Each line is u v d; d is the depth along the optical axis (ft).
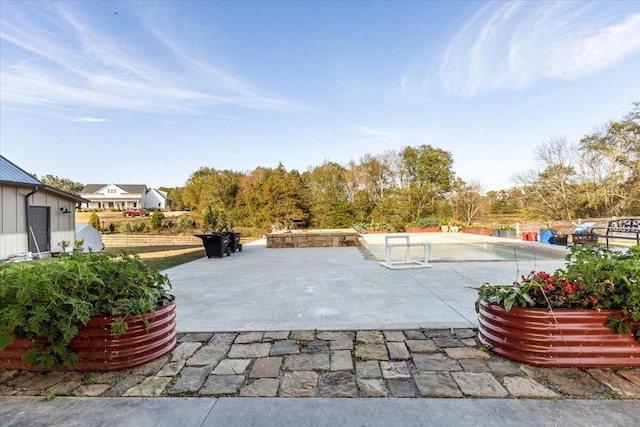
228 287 14.98
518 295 7.29
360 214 76.79
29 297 6.49
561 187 61.52
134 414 5.39
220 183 102.17
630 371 6.61
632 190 53.21
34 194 30.01
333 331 9.02
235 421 5.16
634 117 52.90
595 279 7.25
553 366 6.77
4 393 6.11
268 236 35.22
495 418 5.14
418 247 33.55
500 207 73.72
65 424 5.16
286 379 6.45
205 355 7.63
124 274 7.66
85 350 6.90
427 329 9.08
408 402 5.61
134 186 152.46
